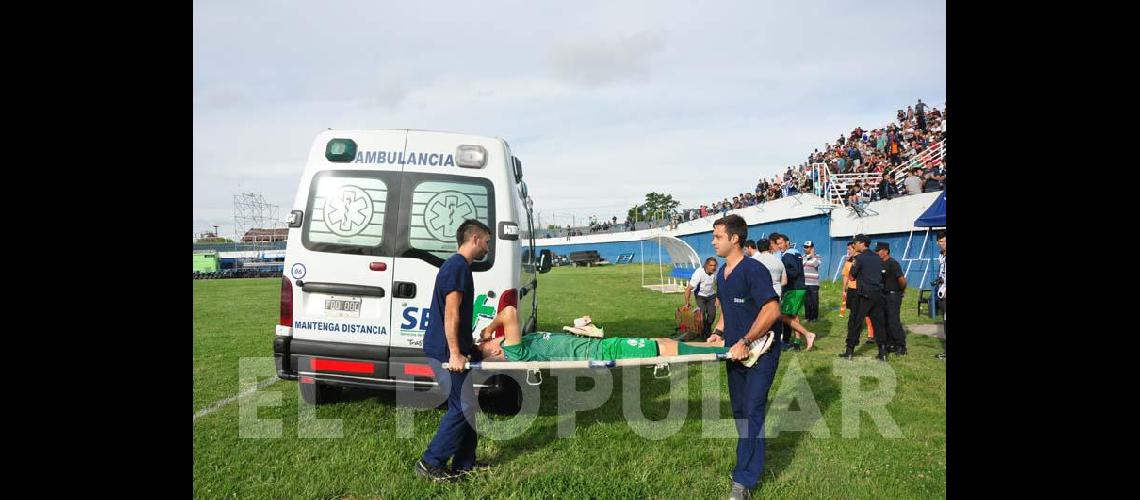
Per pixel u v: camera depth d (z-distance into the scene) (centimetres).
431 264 507
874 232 1928
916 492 385
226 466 422
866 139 2786
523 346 482
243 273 4606
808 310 1225
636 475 407
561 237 6950
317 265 511
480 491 383
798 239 2433
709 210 4012
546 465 428
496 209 520
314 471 414
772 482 403
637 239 5831
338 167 520
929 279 1669
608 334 1141
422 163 519
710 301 995
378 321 503
